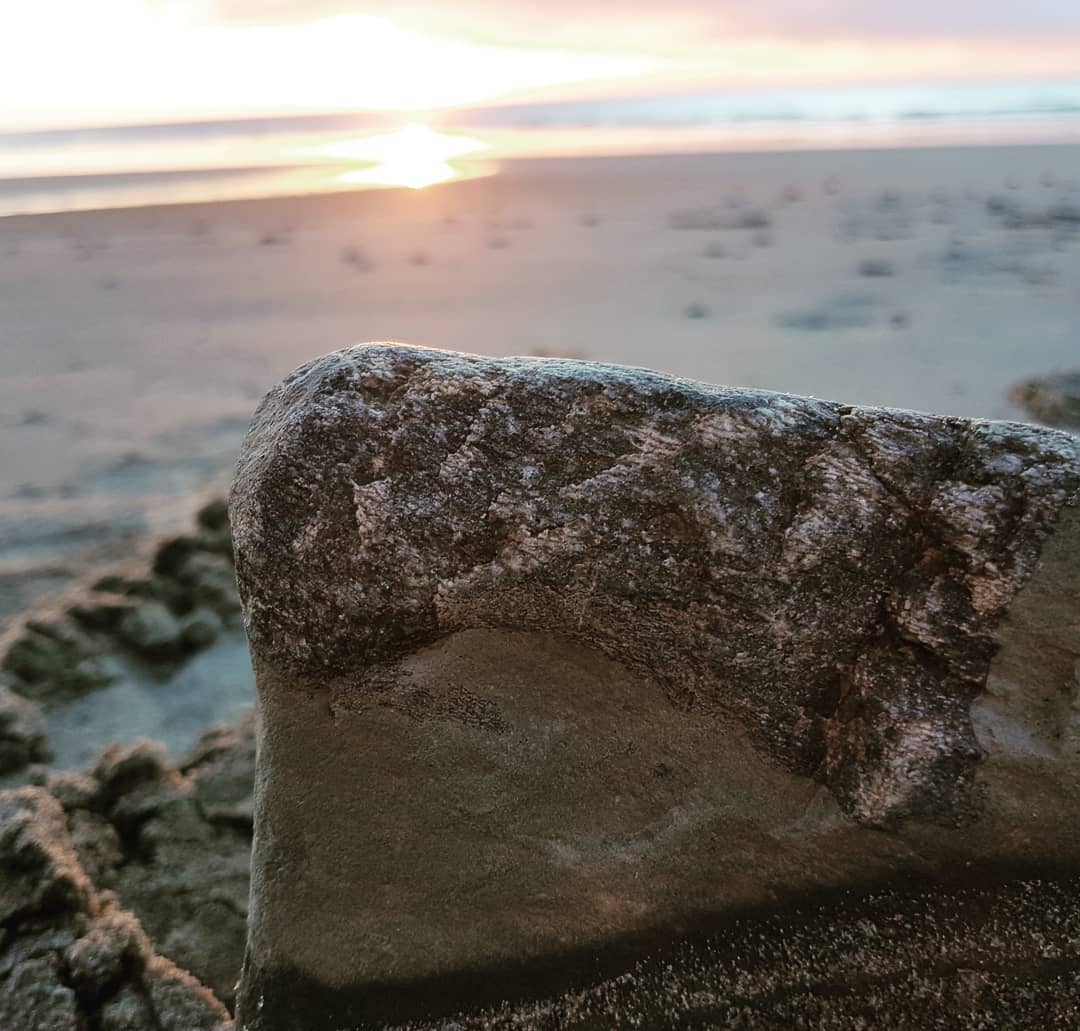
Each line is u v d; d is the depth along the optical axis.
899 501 0.33
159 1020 0.43
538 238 2.49
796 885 0.35
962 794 0.33
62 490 1.20
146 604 0.88
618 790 0.36
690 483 0.33
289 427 0.36
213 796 0.59
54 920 0.46
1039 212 2.35
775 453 0.33
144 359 1.70
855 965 0.33
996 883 0.33
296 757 0.38
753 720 0.34
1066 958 0.32
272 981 0.38
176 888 0.53
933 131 4.66
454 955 0.37
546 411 0.34
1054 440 0.33
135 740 0.73
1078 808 0.32
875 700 0.33
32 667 0.81
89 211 3.20
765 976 0.34
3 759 0.69
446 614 0.35
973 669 0.32
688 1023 0.34
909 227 2.29
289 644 0.37
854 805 0.34
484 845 0.37
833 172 3.18
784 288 1.84
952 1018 0.32
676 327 1.64
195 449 1.32
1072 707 0.32
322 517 0.35
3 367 1.69
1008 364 1.34
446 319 1.81
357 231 2.72
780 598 0.33
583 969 0.36
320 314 1.91
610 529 0.34
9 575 0.98
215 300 2.07
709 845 0.35
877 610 0.33
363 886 0.38
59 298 2.12
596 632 0.35
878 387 1.30
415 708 0.37
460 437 0.35
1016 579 0.32
